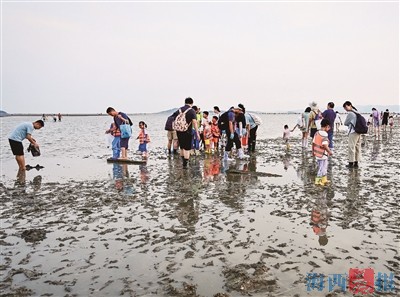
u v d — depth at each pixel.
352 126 11.47
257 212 6.59
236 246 4.94
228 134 13.62
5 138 29.98
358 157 11.76
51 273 4.22
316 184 9.02
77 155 17.33
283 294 3.65
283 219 6.13
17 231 5.71
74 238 5.36
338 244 4.95
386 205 6.90
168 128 16.47
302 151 17.67
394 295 3.63
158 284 3.91
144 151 15.33
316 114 14.30
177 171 11.49
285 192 8.20
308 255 4.59
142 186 9.12
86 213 6.69
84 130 49.03
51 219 6.34
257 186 8.91
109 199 7.75
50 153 18.36
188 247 4.94
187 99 11.85
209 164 13.01
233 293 3.68
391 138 25.23
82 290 3.81
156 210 6.83
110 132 14.86
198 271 4.21
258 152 17.28
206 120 16.64
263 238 5.23
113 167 12.73
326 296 3.61
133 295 3.68
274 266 4.29
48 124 78.44
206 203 7.30
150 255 4.70
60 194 8.32
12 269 4.34
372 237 5.20
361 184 8.91
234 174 10.73
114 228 5.80
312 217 6.21
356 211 6.52
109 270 4.28
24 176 10.92
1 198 7.97
